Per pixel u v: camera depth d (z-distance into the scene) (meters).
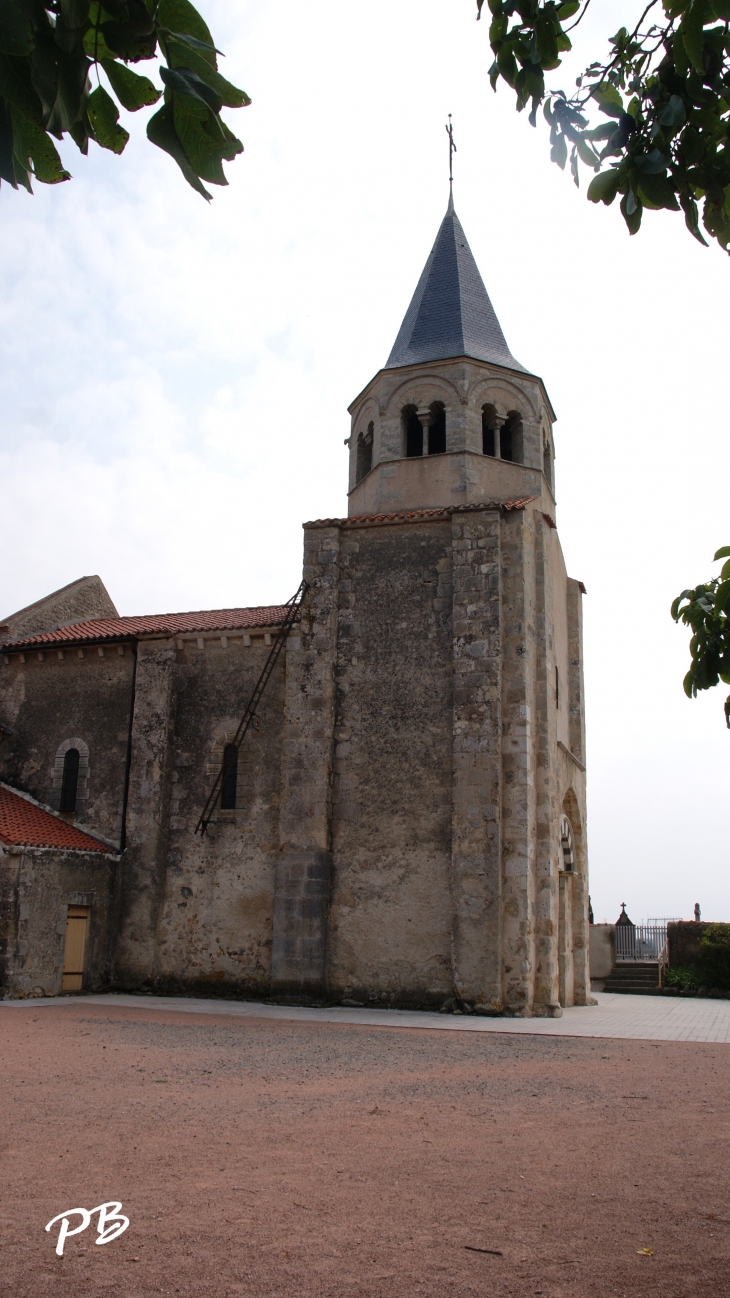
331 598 23.48
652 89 4.86
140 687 25.75
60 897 22.94
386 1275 5.47
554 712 23.66
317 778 22.38
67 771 26.39
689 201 4.88
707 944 29.92
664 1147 8.52
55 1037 15.26
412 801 21.97
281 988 21.47
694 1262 5.69
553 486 28.53
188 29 3.34
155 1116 9.59
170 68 3.30
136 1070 12.37
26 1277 5.42
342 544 24.09
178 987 23.50
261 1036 15.95
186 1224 6.30
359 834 22.12
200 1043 14.97
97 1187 7.11
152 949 23.81
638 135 4.88
